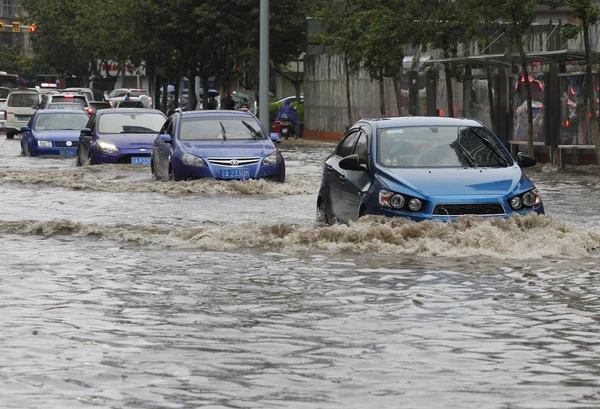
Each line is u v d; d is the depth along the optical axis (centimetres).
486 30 6256
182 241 2806
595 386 1391
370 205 2752
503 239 2573
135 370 1470
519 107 6166
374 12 7162
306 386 1389
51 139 7106
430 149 2878
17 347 1609
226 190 4316
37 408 1282
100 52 15575
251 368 1484
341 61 9762
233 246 2723
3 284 2183
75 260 2516
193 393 1352
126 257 2561
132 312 1889
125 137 5684
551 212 3634
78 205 3856
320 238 2700
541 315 1861
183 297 2034
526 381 1416
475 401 1316
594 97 5569
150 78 15650
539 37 6200
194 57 11906
